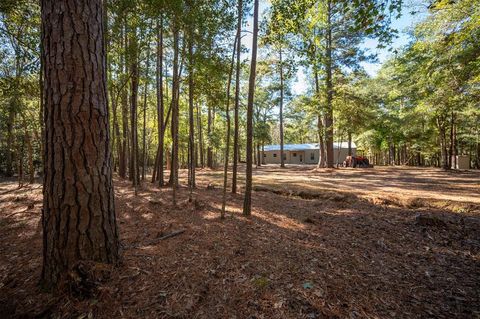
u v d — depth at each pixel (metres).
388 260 3.43
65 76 2.30
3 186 10.40
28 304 2.22
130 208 5.96
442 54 8.30
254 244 3.73
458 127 19.03
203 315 2.14
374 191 8.12
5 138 15.57
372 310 2.32
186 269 2.86
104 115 2.58
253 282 2.65
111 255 2.64
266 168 22.11
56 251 2.39
